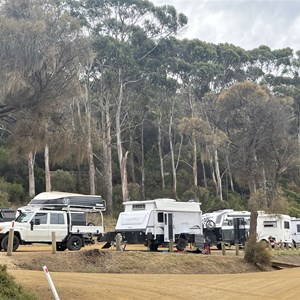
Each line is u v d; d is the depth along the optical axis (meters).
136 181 69.38
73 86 13.99
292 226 46.22
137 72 58.50
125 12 58.47
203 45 66.19
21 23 12.89
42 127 13.77
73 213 29.33
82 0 57.09
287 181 71.94
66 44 13.64
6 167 57.88
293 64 72.50
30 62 12.91
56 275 19.84
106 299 15.18
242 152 35.69
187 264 25.50
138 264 24.25
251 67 71.62
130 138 67.19
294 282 20.53
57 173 60.12
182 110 68.50
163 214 32.56
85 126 15.01
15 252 25.06
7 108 13.62
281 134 35.41
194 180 63.78
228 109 36.44
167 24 59.72
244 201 66.94
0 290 10.88
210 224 38.91
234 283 20.14
